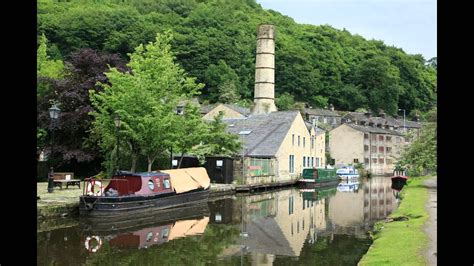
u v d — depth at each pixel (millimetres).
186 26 105875
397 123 104312
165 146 29484
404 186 44375
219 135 39844
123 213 22188
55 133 34062
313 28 130000
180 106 31875
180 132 29906
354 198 36625
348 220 23734
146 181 24484
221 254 15289
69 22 79375
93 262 13930
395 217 20953
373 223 22609
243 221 23188
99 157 34969
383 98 116188
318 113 100562
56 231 18719
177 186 27203
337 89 115875
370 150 88500
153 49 30531
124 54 81938
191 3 116062
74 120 32375
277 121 54250
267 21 125188
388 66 118938
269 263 13961
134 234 18812
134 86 27734
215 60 102875
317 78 112062
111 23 83438
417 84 123438
